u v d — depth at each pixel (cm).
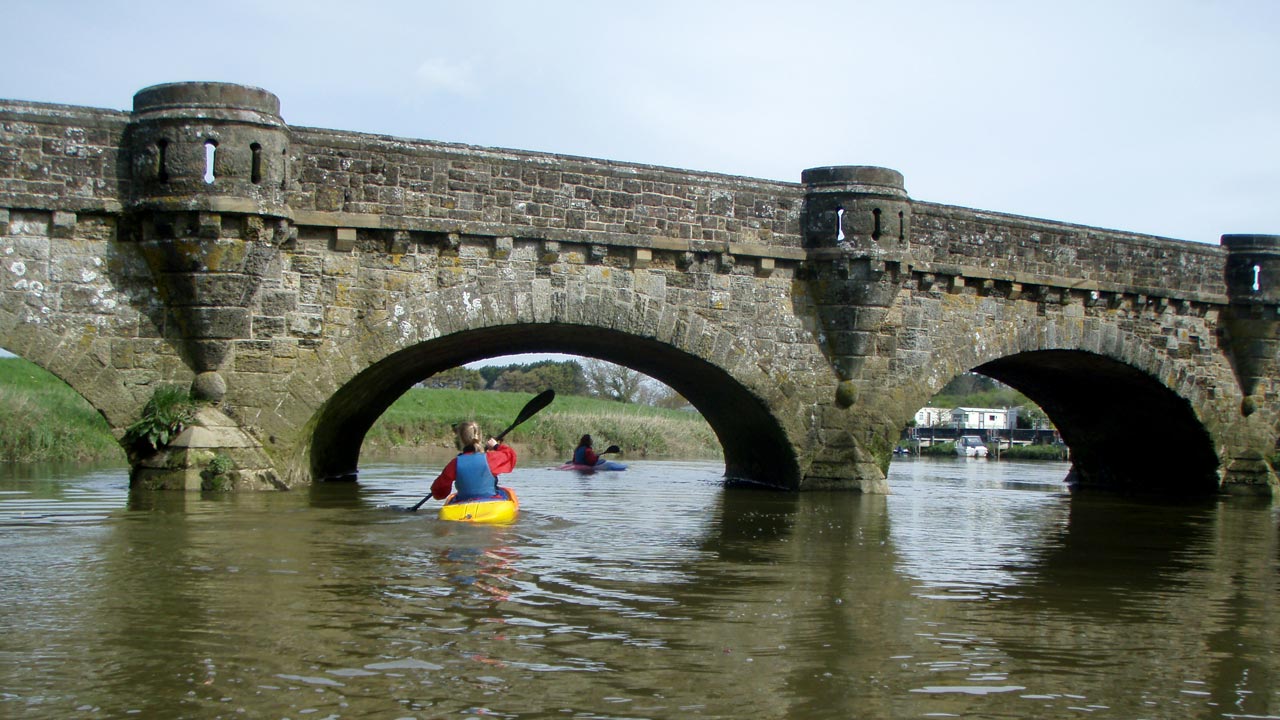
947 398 9875
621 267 1934
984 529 1557
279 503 1531
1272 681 709
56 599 835
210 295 1652
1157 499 2480
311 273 1731
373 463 3091
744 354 2053
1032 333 2372
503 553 1109
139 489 1627
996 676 698
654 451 4456
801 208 2109
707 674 677
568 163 1884
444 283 1800
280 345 1709
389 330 1764
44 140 1622
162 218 1625
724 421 2520
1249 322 2731
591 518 1517
